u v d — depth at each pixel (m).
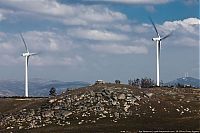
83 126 195.12
